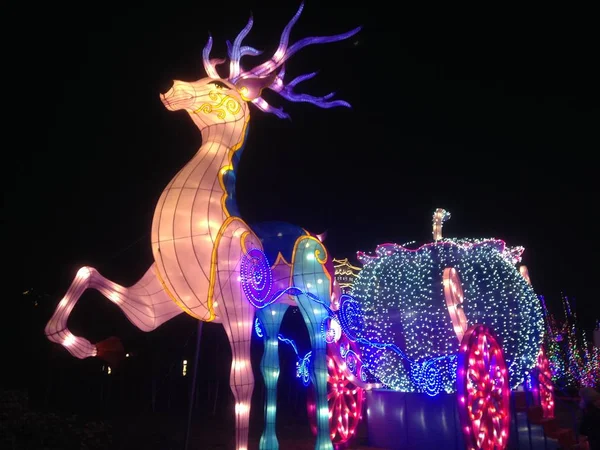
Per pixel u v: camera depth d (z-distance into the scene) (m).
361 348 8.75
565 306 20.70
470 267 8.31
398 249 8.71
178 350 14.23
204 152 5.60
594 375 17.20
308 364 8.04
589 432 6.30
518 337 8.27
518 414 8.45
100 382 14.03
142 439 9.00
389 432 8.37
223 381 14.92
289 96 6.52
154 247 5.16
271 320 6.80
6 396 5.85
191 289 5.12
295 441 9.77
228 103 5.77
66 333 4.81
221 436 10.19
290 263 6.36
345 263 8.98
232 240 5.29
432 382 7.77
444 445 7.69
